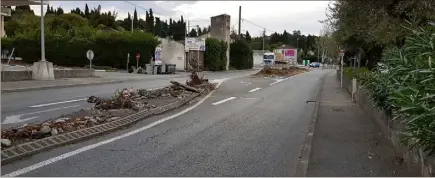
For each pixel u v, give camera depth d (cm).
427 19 893
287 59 8012
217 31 6372
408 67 610
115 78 3000
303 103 1706
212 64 5641
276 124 1112
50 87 2100
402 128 690
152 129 967
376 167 654
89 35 5047
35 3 2462
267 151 777
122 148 762
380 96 883
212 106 1500
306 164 673
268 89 2478
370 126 1045
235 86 2656
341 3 1321
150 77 3403
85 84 2402
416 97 496
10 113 1201
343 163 680
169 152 746
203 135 920
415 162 601
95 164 649
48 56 5000
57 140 774
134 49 4759
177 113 1262
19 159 657
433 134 481
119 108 1219
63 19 6781
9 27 6606
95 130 886
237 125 1076
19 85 2023
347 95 2064
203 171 630
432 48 550
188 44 5216
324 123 1102
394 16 998
